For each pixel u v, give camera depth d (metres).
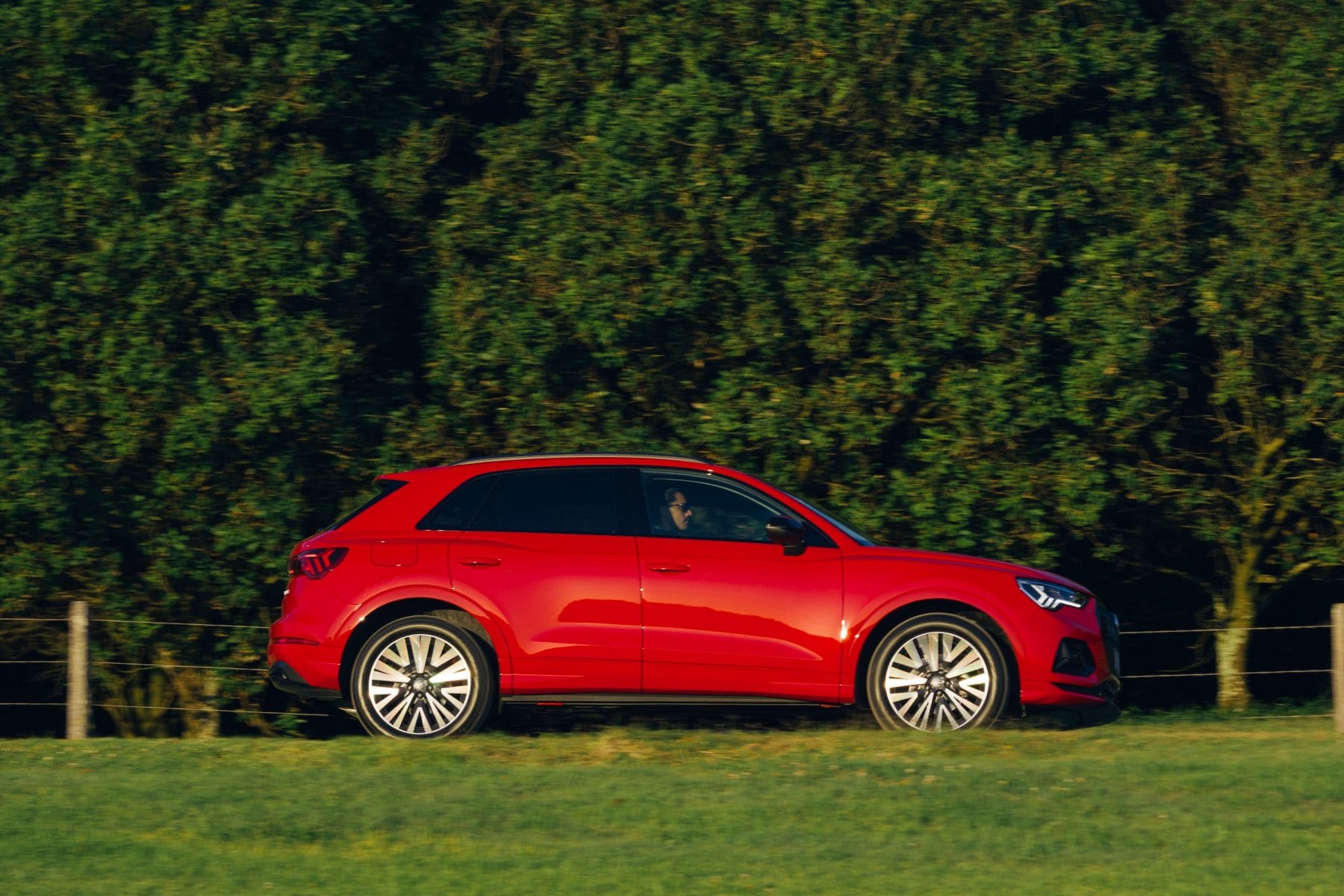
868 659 34.38
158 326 43.06
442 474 35.47
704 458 45.19
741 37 45.06
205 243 42.62
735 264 44.50
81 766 30.98
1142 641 58.94
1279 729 35.81
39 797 27.47
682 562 34.19
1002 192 44.16
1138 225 45.31
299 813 26.20
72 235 42.84
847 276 43.81
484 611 34.06
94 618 43.94
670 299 43.78
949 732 32.72
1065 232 45.31
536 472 35.31
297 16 43.16
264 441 44.56
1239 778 28.34
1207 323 45.41
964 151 45.91
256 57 43.19
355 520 35.09
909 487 44.69
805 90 44.09
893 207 44.78
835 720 39.19
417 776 29.09
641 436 45.31
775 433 43.84
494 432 46.41
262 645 46.78
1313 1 46.47
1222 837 24.86
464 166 48.16
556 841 24.84
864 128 44.97
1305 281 45.06
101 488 44.25
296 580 35.06
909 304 44.12
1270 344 46.34
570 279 43.81
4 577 43.06
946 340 43.88
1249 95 46.78
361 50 44.59
